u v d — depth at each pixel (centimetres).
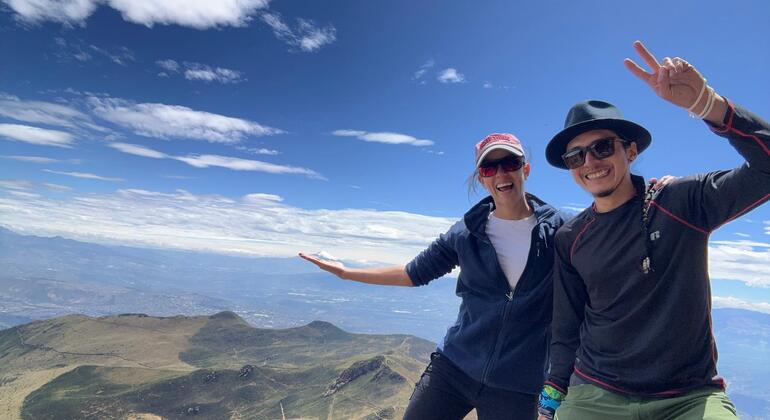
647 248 100
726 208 92
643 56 93
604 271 107
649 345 99
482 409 141
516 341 136
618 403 104
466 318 147
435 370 150
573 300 120
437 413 145
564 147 118
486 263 141
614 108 109
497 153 137
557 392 120
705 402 94
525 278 135
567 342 121
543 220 137
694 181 98
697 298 97
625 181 108
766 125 86
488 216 147
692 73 89
